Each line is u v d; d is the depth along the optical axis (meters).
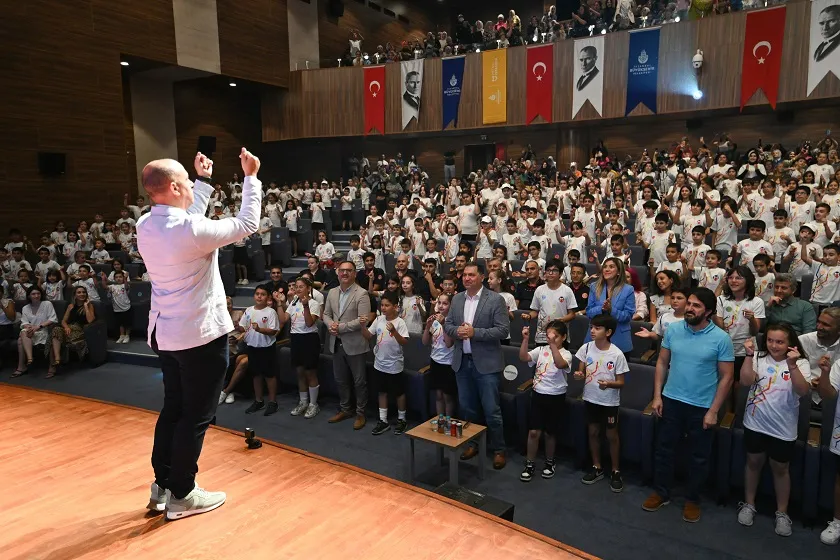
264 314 6.23
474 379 4.88
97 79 12.41
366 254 8.24
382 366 5.63
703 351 3.84
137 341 8.96
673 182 11.00
